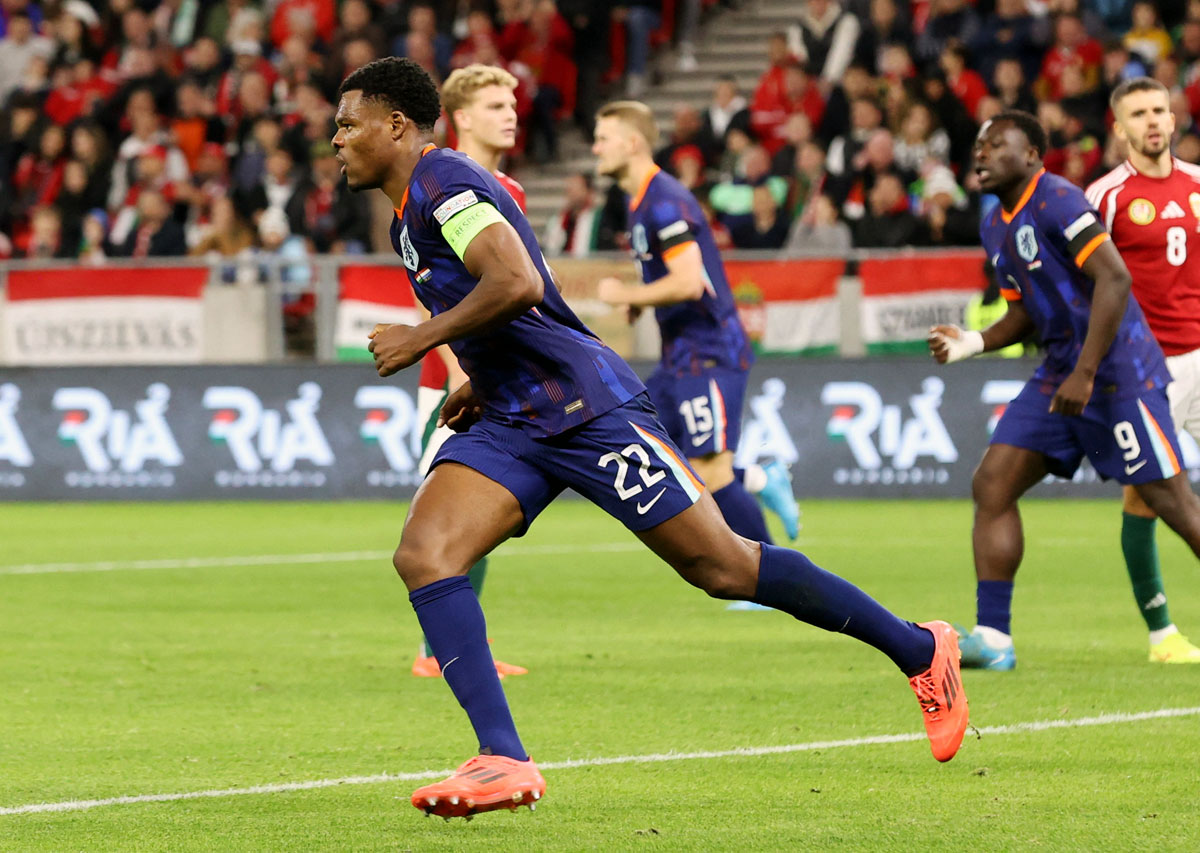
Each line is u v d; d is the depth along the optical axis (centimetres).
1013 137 1457
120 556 2534
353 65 4388
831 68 4284
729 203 3791
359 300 3503
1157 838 930
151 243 3894
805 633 1784
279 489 3494
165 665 1589
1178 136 3569
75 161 4297
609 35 4719
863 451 3341
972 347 1505
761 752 1178
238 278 3556
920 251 3331
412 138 973
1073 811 996
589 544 2695
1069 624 1816
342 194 3834
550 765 1138
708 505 1002
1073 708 1330
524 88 4459
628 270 3378
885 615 1045
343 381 3478
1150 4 3991
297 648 1695
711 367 1911
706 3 5025
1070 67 3678
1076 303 1452
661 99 4731
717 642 1719
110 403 3547
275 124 4156
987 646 1513
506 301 925
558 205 4419
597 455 982
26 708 1367
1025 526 2856
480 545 980
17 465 3572
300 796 1051
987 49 3956
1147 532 1559
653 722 1293
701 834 949
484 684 945
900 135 3709
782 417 3378
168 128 4578
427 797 901
